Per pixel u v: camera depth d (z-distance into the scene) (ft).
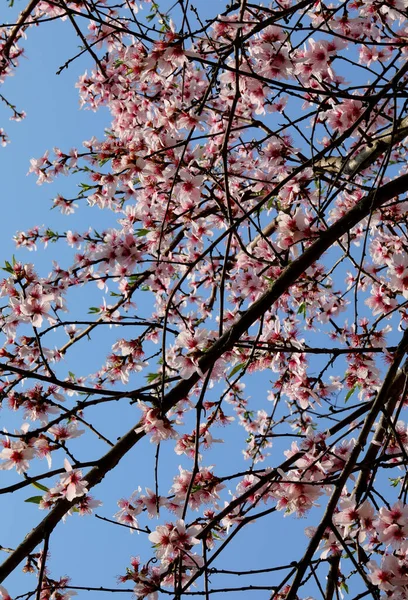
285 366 16.20
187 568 10.15
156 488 10.41
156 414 10.22
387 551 10.47
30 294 11.94
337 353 11.62
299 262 10.80
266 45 11.88
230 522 12.26
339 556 11.16
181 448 12.41
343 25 14.55
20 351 14.23
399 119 12.18
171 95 17.76
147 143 14.78
